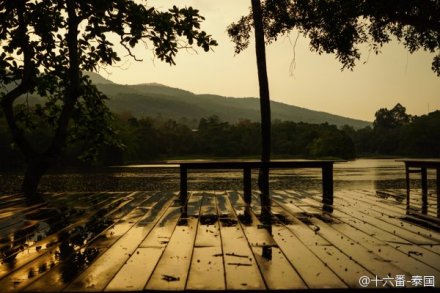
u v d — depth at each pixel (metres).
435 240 3.74
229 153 60.12
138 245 3.56
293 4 8.80
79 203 6.66
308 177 19.86
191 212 5.59
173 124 71.94
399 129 82.12
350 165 37.03
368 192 8.41
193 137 62.91
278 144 66.56
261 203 6.57
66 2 7.59
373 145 84.62
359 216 5.19
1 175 24.23
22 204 6.57
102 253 3.28
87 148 9.98
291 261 3.00
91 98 9.33
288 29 9.02
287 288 2.39
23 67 8.07
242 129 63.31
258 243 3.62
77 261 3.04
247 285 2.45
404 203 6.54
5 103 7.72
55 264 2.96
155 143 54.31
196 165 7.84
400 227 4.41
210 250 3.36
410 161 6.95
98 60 8.80
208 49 7.93
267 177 8.66
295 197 7.43
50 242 3.74
